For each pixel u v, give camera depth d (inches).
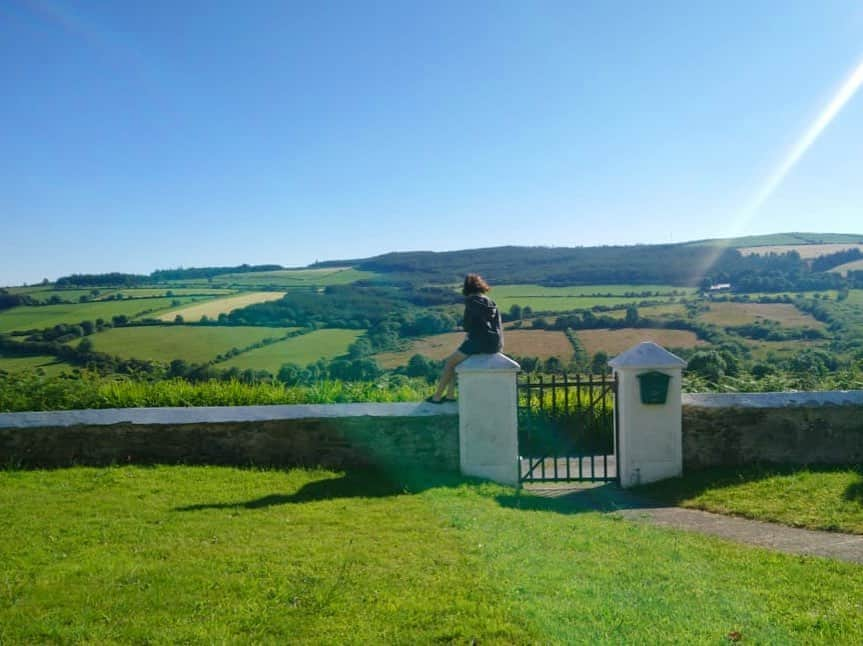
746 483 318.7
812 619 162.4
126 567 196.7
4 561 203.6
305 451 351.3
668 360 341.4
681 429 346.3
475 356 344.5
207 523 242.8
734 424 352.2
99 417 348.8
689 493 315.3
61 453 345.7
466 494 302.0
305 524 242.4
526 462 409.1
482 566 197.6
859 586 185.6
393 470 345.7
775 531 252.5
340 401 439.2
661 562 206.1
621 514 285.4
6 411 402.0
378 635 154.9
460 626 158.2
